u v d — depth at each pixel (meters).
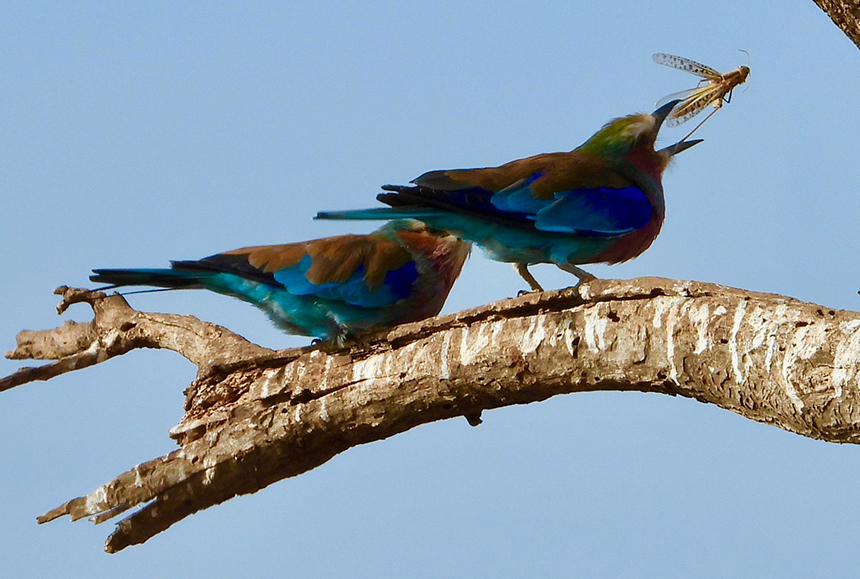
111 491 13.23
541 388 11.49
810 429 9.15
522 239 14.12
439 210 13.72
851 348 8.82
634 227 14.48
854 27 11.82
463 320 11.95
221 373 13.70
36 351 16.69
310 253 15.15
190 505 13.39
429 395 12.16
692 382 10.16
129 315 15.98
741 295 9.95
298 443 13.11
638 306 10.62
